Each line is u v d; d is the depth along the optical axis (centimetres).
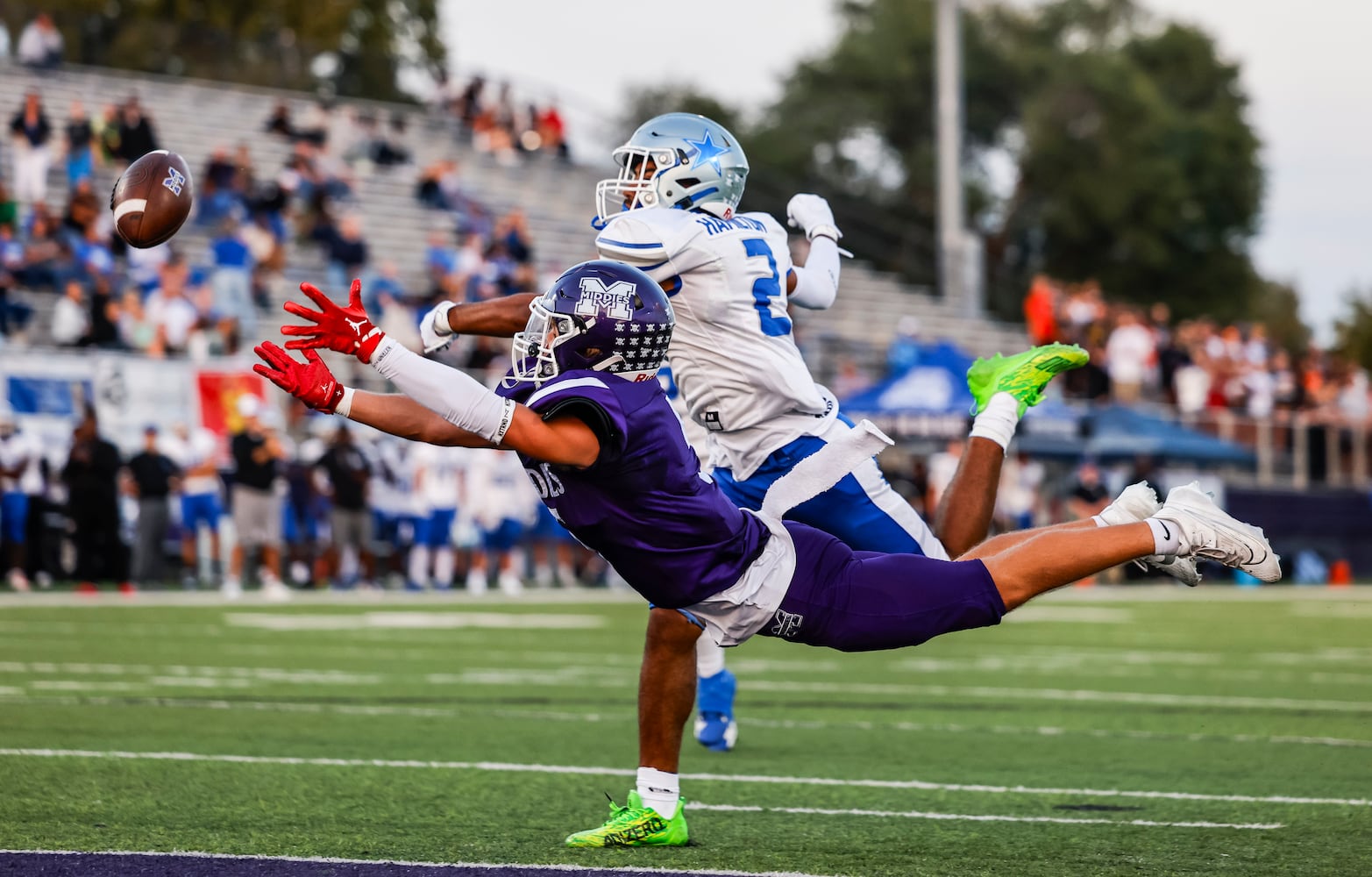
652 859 935
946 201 6662
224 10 8031
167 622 2852
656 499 923
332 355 4016
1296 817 1107
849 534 1151
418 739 1455
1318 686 2112
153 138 4919
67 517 3666
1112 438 5034
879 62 11438
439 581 4075
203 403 3856
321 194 4712
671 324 932
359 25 8800
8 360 3641
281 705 1702
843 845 994
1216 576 5600
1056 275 11100
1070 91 10931
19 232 4372
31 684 1858
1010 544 993
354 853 934
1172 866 932
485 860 918
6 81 5322
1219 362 6206
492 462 4028
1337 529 5697
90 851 925
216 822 1030
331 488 3828
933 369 4519
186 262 4566
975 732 1586
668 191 1153
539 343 938
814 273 1264
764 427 1162
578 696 1844
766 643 2859
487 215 5712
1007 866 927
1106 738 1547
